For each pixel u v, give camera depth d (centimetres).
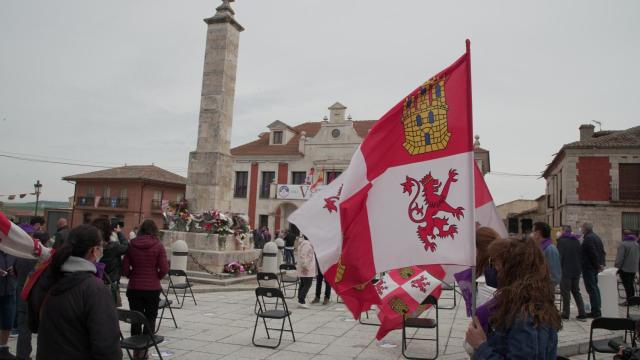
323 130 3512
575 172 2723
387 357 628
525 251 260
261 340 705
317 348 668
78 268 294
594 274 854
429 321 641
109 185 4356
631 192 2636
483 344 256
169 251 1495
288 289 1328
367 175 404
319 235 453
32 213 4928
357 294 394
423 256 380
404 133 408
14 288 607
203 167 1605
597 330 746
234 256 1497
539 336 235
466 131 382
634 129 2806
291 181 3547
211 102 1625
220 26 1647
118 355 288
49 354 281
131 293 591
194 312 914
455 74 397
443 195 382
